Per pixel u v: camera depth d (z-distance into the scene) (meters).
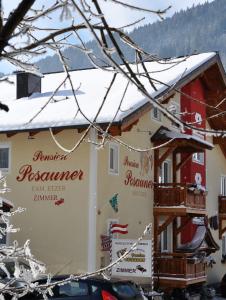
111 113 17.94
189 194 21.94
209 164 28.39
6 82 3.06
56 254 18.91
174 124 2.63
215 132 2.53
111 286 11.10
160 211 21.77
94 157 18.69
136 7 2.58
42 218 19.30
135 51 3.09
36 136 19.70
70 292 11.07
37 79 23.16
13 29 2.27
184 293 21.12
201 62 23.89
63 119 18.39
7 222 4.60
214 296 23.94
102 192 18.97
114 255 17.31
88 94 21.09
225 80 25.73
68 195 18.97
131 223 20.47
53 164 19.31
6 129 18.94
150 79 2.96
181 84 22.22
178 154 24.59
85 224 18.58
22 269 3.96
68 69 3.17
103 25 2.45
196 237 23.44
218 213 29.05
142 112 18.69
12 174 19.97
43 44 2.78
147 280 20.22
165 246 23.30
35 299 10.61
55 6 2.70
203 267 22.67
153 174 22.17
